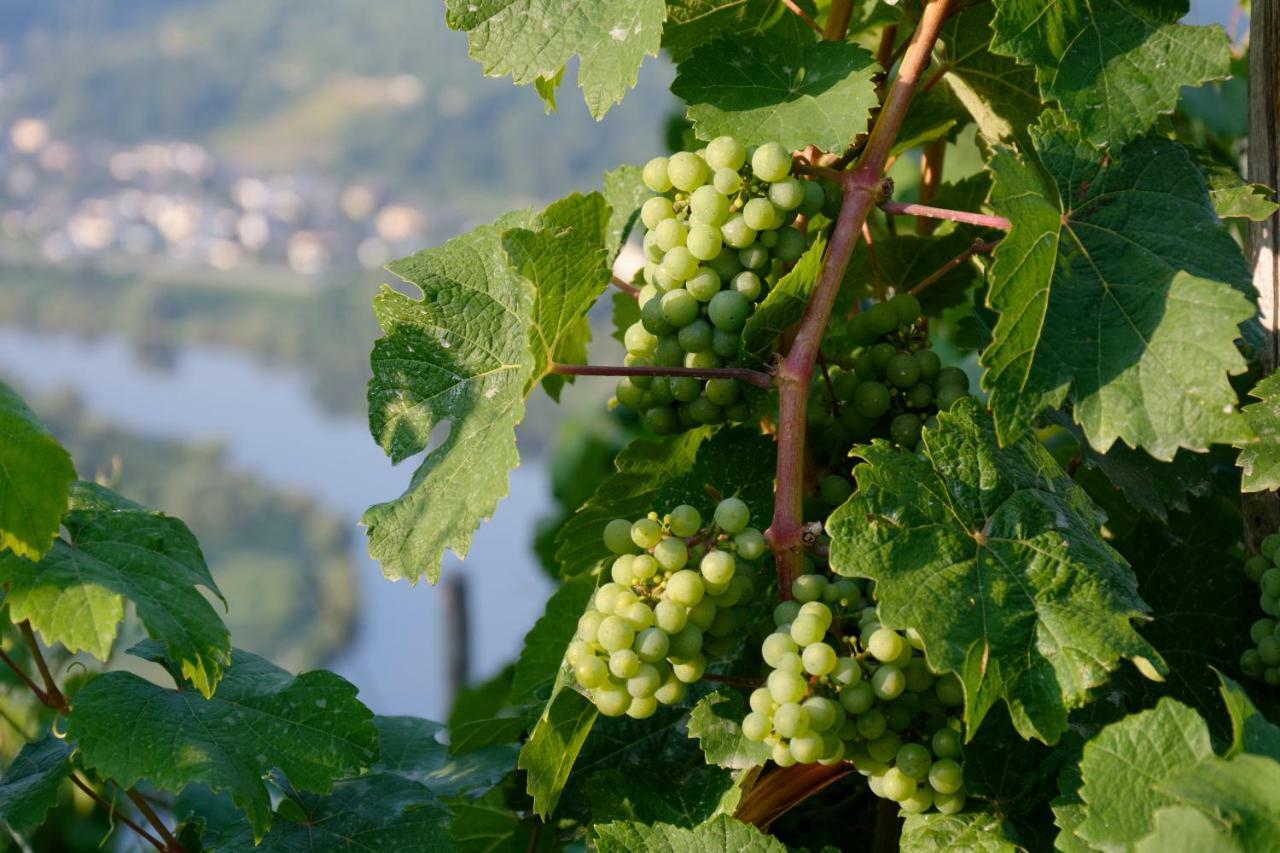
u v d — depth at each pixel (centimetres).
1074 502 141
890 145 145
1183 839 128
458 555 140
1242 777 129
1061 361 138
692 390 146
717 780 147
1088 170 142
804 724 136
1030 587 136
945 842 140
